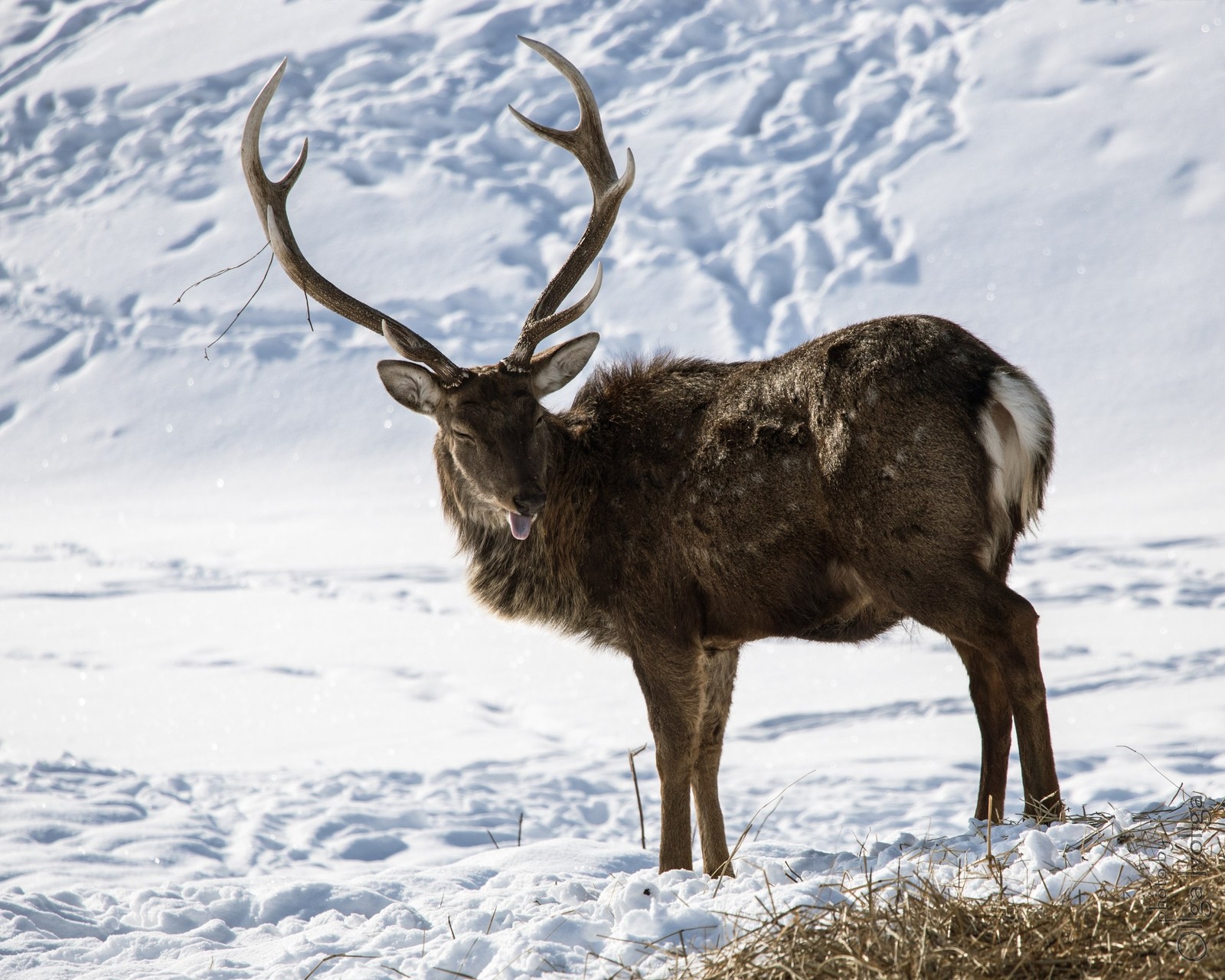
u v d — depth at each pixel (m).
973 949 12.83
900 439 18.30
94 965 16.97
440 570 85.38
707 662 21.70
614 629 21.98
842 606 19.83
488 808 35.00
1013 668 17.81
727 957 13.59
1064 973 12.34
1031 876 14.73
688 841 20.66
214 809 34.78
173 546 104.19
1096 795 30.81
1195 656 49.41
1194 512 99.06
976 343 18.89
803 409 19.44
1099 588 66.00
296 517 125.56
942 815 31.25
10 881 26.77
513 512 21.41
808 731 43.31
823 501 19.09
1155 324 191.00
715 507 20.16
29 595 78.38
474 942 15.65
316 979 15.57
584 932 15.70
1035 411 18.42
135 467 179.12
